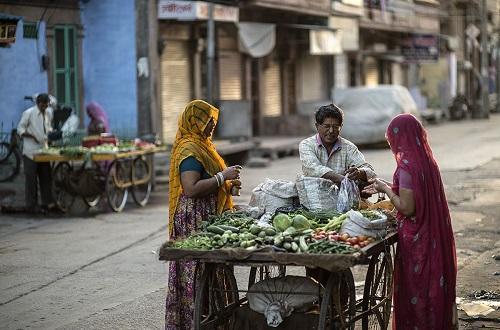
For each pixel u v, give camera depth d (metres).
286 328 6.31
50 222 14.48
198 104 7.02
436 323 6.51
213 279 6.54
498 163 22.33
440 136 33.16
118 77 19.98
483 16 47.41
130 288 9.63
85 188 15.19
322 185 6.98
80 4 19.75
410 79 47.31
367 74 40.81
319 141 7.32
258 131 30.30
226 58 27.88
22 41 17.62
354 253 5.81
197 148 6.99
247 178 20.45
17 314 8.67
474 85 51.47
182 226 7.01
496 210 14.78
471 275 9.88
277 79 32.12
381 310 7.39
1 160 15.64
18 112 17.48
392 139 6.64
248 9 27.67
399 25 40.97
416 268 6.52
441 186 6.64
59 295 9.41
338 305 6.24
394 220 6.93
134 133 19.86
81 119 19.92
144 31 19.78
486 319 7.97
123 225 14.02
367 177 7.11
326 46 30.95
